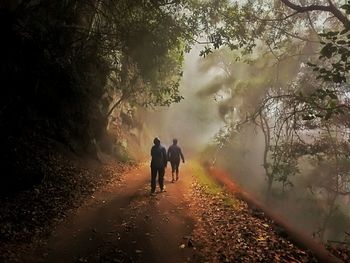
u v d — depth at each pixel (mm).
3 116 12602
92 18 17391
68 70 16500
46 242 7957
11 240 7590
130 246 8227
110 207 11352
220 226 9945
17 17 12711
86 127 18250
